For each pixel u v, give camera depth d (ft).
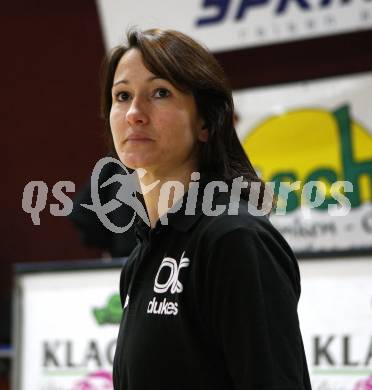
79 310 31.12
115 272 30.53
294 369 14.07
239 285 14.11
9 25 59.62
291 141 49.75
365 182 47.98
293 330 14.34
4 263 60.39
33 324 31.83
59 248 59.52
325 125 49.29
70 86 59.00
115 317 30.42
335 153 48.91
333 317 27.14
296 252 27.81
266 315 14.03
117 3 51.65
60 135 59.47
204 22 50.62
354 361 26.84
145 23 51.29
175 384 14.74
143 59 16.11
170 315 15.02
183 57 16.07
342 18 48.62
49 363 31.48
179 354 14.80
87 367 30.86
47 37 59.16
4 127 60.39
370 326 26.66
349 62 51.52
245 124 50.62
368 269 26.78
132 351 15.37
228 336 14.15
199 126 16.60
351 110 48.91
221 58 53.21
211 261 14.48
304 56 52.19
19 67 59.77
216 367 14.61
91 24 58.13
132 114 15.97
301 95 49.93
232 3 50.24
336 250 27.22
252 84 52.95
